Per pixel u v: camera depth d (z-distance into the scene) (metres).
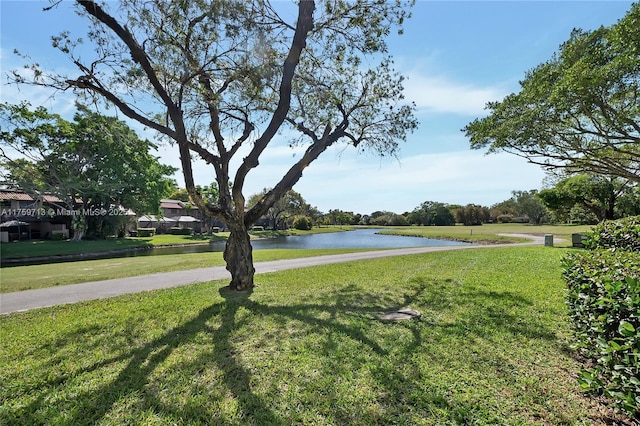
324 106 8.59
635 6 6.81
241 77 6.98
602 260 3.38
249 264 7.75
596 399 2.68
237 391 3.01
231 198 8.07
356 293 6.95
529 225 56.41
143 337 4.50
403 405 2.72
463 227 53.22
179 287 8.06
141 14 5.73
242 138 8.47
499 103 10.60
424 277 8.61
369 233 53.22
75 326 5.03
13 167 24.73
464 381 3.06
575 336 3.38
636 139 8.80
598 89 7.56
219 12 6.00
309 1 6.51
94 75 6.03
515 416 2.52
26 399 2.96
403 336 4.25
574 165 11.55
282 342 4.16
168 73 6.50
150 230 39.12
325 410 2.68
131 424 2.57
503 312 5.14
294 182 8.00
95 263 13.57
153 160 32.25
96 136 25.78
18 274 10.53
